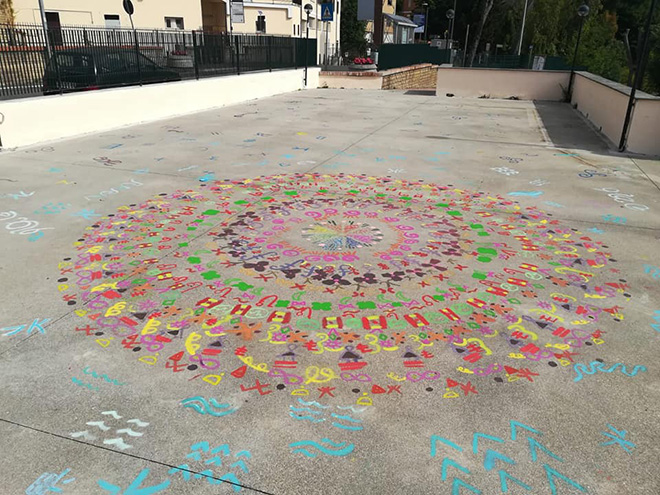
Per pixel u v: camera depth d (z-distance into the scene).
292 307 3.25
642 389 2.55
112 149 7.61
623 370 2.70
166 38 11.28
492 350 2.85
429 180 6.35
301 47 17.19
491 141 8.97
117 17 20.23
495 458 2.10
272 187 5.88
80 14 19.64
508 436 2.22
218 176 6.31
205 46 12.43
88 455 2.08
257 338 2.91
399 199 5.54
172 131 9.20
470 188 6.03
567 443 2.19
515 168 7.05
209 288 3.48
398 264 3.90
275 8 28.14
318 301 3.33
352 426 2.26
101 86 9.43
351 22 40.56
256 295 3.39
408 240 4.38
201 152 7.59
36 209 4.96
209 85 12.09
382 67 25.27
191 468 2.03
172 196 5.46
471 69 15.70
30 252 4.00
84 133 8.73
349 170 6.76
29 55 7.98
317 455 2.10
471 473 2.03
